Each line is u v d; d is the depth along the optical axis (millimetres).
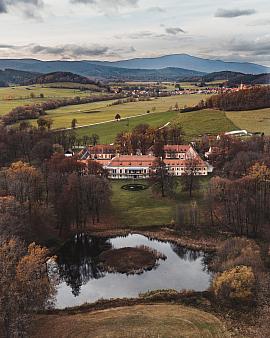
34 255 90500
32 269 83812
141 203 165625
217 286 92562
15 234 109938
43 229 129625
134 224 146625
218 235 134625
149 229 143000
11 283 78562
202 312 87250
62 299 99438
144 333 78812
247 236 132000
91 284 107812
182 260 121500
